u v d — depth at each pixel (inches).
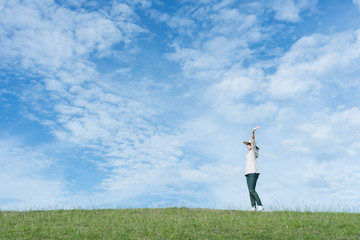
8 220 451.2
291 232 368.8
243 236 355.9
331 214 481.4
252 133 524.7
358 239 346.0
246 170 524.1
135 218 458.0
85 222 443.2
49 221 447.8
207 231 379.6
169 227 395.2
